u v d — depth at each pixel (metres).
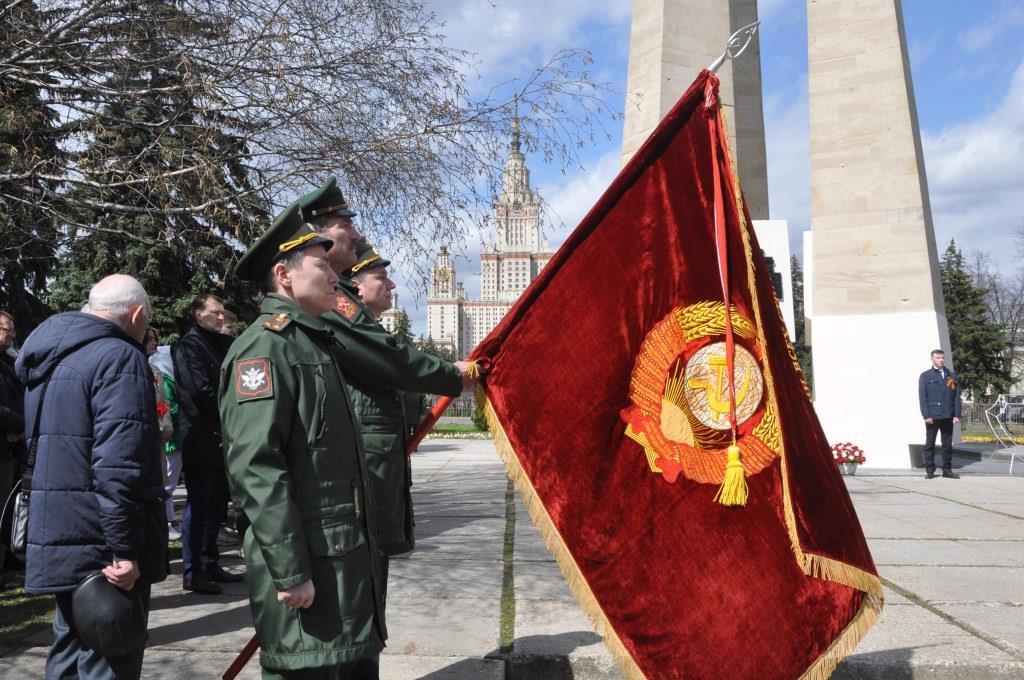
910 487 11.84
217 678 3.97
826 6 16.31
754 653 3.44
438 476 12.92
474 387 3.59
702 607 3.47
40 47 7.07
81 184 7.27
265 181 7.33
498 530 7.88
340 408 2.93
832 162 16.14
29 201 7.16
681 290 3.74
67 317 3.36
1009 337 53.75
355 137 7.63
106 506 3.08
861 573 3.49
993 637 4.57
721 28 14.72
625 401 3.63
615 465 3.58
